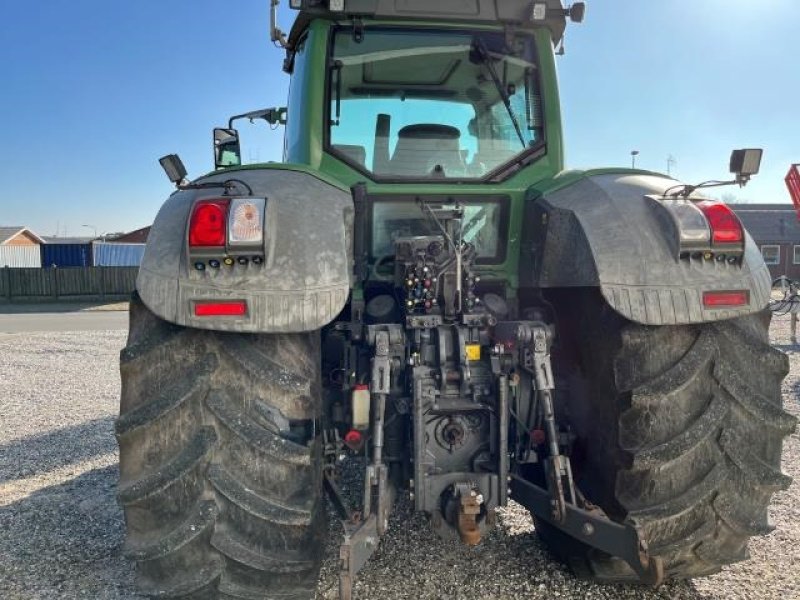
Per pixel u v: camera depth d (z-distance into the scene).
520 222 3.29
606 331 2.61
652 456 2.40
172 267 2.25
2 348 12.61
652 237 2.48
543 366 2.76
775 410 2.46
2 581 3.27
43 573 3.35
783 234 41.03
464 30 3.38
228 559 2.20
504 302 3.22
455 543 3.55
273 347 2.30
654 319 2.37
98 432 6.26
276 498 2.23
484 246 3.31
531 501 2.79
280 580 2.25
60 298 30.94
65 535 3.81
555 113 3.40
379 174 3.29
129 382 2.28
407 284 2.91
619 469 2.50
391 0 3.23
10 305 28.44
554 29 3.51
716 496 2.43
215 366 2.23
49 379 9.19
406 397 2.87
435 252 2.93
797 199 18.73
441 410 2.82
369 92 3.34
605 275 2.43
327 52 3.27
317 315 2.22
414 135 3.35
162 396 2.21
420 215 3.26
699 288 2.40
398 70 3.36
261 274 2.22
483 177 3.26
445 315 2.94
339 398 3.04
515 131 3.42
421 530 3.73
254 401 2.24
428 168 3.36
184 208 2.41
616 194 2.67
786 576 3.15
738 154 2.51
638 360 2.47
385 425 2.85
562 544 3.19
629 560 2.41
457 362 2.86
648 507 2.44
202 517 2.16
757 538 3.58
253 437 2.18
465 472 2.81
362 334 3.02
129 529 2.26
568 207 2.73
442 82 3.39
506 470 2.79
